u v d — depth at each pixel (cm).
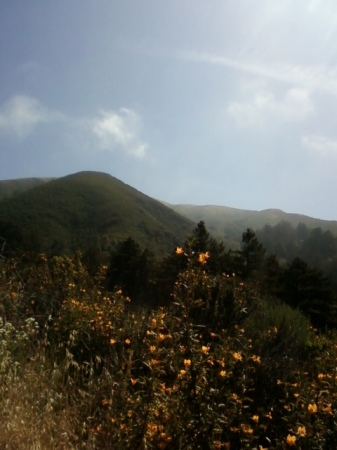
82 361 480
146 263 2558
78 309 571
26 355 449
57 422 347
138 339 487
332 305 1844
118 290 750
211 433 307
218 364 352
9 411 335
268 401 415
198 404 314
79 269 877
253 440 334
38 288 705
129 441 310
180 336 357
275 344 654
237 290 672
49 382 395
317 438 309
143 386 360
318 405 333
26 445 305
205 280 584
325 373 463
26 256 853
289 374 460
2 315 548
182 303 397
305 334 736
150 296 948
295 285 1964
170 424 308
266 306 856
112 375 415
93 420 355
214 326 557
